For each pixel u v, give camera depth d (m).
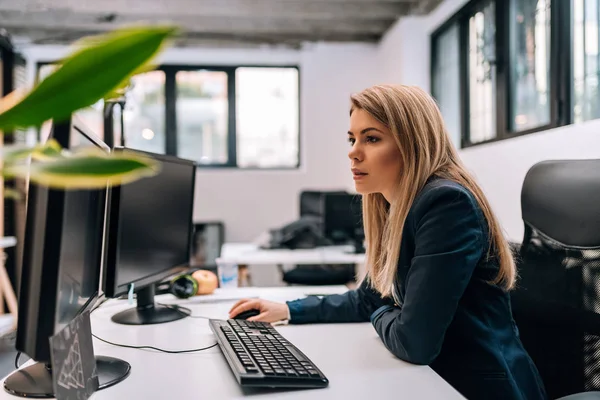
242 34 5.00
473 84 3.63
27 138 4.17
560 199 1.17
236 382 0.84
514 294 1.24
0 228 3.96
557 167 1.23
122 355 1.00
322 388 0.82
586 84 2.37
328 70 5.20
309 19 4.65
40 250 0.66
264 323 1.20
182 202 1.50
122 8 4.04
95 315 1.38
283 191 5.15
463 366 0.99
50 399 0.77
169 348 1.05
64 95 0.29
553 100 2.51
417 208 1.04
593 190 1.10
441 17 4.04
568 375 1.08
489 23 3.39
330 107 5.21
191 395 0.78
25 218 0.69
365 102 1.11
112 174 0.30
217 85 5.25
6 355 1.22
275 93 5.31
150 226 1.29
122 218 1.13
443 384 0.83
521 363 1.03
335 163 5.20
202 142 5.23
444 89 4.23
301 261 2.79
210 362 0.96
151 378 0.86
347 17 4.43
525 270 1.22
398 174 1.12
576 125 2.18
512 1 3.04
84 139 0.77
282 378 0.80
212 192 5.08
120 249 1.12
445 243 0.97
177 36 0.28
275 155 5.31
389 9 4.28
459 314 1.02
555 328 1.13
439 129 1.12
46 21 4.35
